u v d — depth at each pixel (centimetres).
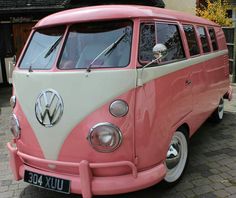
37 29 400
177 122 388
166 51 340
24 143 355
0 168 490
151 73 332
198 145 543
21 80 360
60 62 351
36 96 339
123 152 315
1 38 1212
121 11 344
